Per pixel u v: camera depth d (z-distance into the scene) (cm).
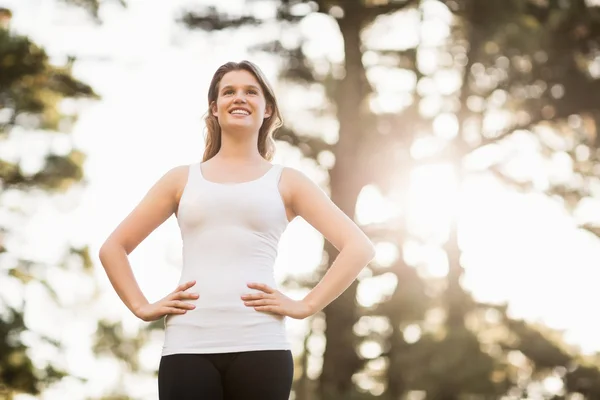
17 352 2045
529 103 2177
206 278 464
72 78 2102
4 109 2116
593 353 2275
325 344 2173
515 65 2172
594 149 2177
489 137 2219
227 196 473
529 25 2123
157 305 466
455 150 2203
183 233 478
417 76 2233
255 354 457
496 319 2239
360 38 2214
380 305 2148
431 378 1967
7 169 2198
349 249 485
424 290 2192
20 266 2231
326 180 2223
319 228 493
